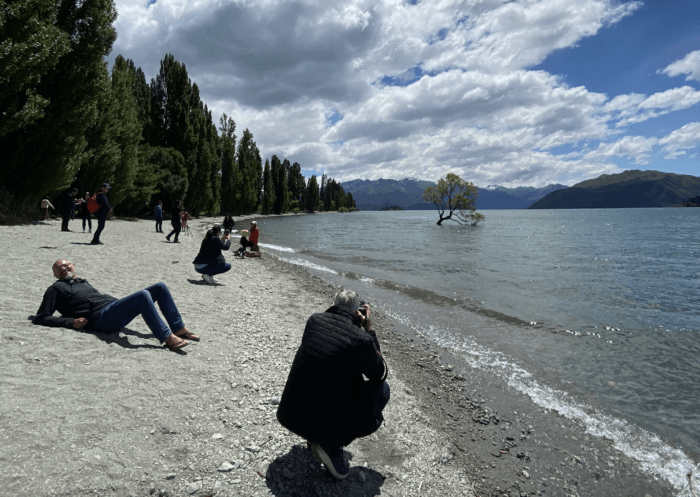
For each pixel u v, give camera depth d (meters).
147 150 48.97
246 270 14.42
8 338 4.22
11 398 3.14
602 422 4.88
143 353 4.65
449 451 3.95
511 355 7.19
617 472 3.90
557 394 5.62
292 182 161.12
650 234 50.56
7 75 16.64
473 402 5.31
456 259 22.22
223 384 4.32
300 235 42.09
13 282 6.64
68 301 4.80
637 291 13.65
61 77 20.77
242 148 94.62
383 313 9.98
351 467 3.31
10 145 19.31
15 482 2.29
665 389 5.80
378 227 64.94
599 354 7.27
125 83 34.84
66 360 4.03
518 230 60.16
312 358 2.69
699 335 8.45
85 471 2.52
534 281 15.30
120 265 10.34
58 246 11.99
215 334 6.11
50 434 2.80
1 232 13.67
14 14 16.89
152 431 3.14
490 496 3.35
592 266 20.47
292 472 2.99
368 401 2.88
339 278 14.91
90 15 21.66
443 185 72.12
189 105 56.66
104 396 3.50
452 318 9.66
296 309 9.19
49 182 20.78
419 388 5.66
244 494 2.65
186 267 11.80
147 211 49.66
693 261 22.95
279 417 2.80
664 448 4.35
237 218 81.50
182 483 2.66
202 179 58.00
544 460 4.05
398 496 3.05
